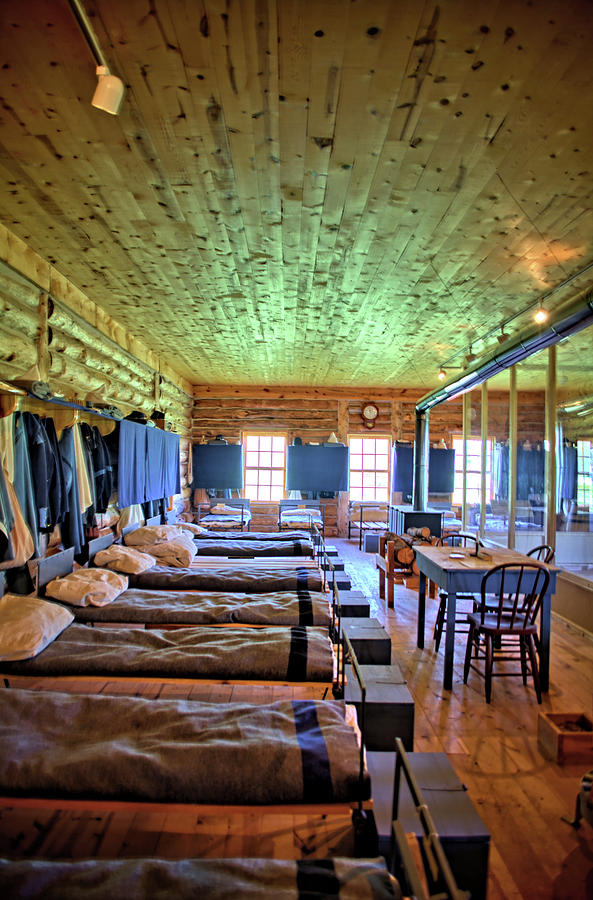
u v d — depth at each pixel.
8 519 2.60
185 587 3.95
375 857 1.50
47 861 1.40
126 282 4.04
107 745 1.83
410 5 1.52
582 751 2.47
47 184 2.59
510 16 1.55
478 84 1.85
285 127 2.11
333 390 9.51
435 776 1.88
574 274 3.73
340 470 9.00
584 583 4.40
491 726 2.82
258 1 1.50
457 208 2.79
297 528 8.70
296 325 5.30
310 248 3.36
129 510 5.12
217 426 9.48
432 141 2.19
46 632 2.67
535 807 2.17
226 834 1.81
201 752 1.77
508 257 3.44
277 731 1.93
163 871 1.36
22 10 1.54
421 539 5.73
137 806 1.64
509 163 2.35
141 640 2.79
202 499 9.28
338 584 4.49
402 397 9.55
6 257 3.07
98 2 1.51
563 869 1.83
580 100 1.92
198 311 4.83
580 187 2.54
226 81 1.84
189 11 1.54
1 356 2.98
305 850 1.72
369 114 2.02
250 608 3.30
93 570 3.68
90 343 4.49
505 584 3.42
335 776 1.70
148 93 1.91
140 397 6.02
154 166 2.43
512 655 3.86
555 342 3.94
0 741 1.84
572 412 5.09
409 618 4.80
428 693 3.22
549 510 5.06
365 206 2.79
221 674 2.47
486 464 7.04
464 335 5.61
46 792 1.65
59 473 3.19
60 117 2.07
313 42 1.66
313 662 2.56
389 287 4.09
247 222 3.01
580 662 3.75
